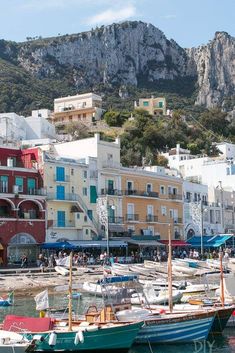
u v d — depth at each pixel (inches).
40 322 1167.6
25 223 2987.2
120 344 1161.4
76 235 3267.7
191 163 5157.5
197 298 1679.4
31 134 5664.4
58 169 3216.0
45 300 1337.4
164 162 5482.3
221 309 1373.0
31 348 1089.4
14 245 2928.2
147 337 1266.0
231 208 4670.3
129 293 1346.0
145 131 6269.7
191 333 1288.1
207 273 2689.5
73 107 7628.0
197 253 3587.6
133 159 5462.6
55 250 3095.5
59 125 7116.1
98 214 3329.2
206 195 4453.7
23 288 2230.6
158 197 3850.9
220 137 7701.8
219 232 4439.0
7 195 2920.8
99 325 1184.8
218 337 1362.0
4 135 5036.9
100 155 3523.6
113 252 3390.7
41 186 3127.5
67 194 3235.7
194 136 7091.5
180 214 4055.1
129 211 3612.2
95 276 2529.5
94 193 3430.1
